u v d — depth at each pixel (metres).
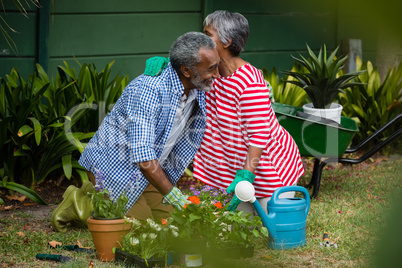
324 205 4.12
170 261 2.72
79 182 4.89
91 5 5.79
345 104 6.23
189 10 6.20
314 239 3.25
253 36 6.17
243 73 2.92
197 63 2.49
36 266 2.78
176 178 3.09
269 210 3.02
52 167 4.61
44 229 3.54
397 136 4.42
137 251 2.70
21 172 4.67
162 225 2.84
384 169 5.39
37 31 5.50
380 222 0.47
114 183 2.82
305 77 4.57
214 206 2.80
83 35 5.83
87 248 3.05
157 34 6.14
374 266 0.33
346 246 3.09
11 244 3.08
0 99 4.57
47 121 4.64
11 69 5.48
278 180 3.12
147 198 3.17
